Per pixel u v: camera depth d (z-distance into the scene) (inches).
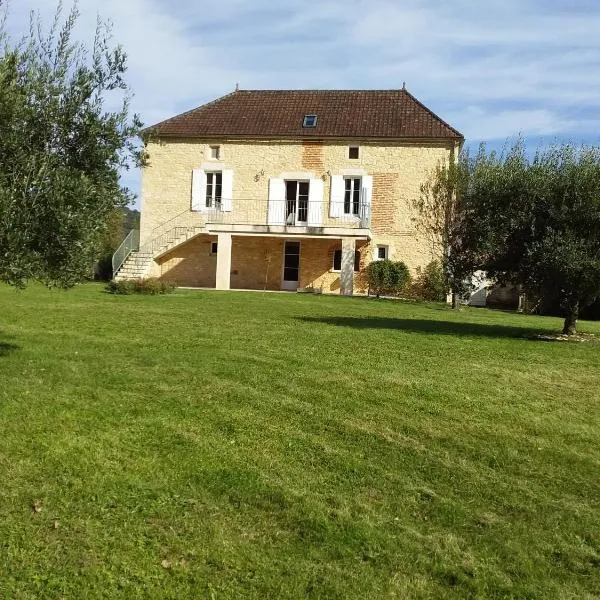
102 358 319.0
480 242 452.4
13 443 197.3
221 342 379.6
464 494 183.8
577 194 420.5
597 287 438.3
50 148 218.1
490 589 140.0
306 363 328.8
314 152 967.6
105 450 197.2
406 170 946.7
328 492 179.8
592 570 149.6
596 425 250.1
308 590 135.9
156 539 150.7
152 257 952.9
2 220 194.2
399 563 147.3
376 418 243.6
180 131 993.5
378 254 960.9
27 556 141.0
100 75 228.2
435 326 516.7
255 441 213.5
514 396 284.0
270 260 991.0
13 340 356.8
